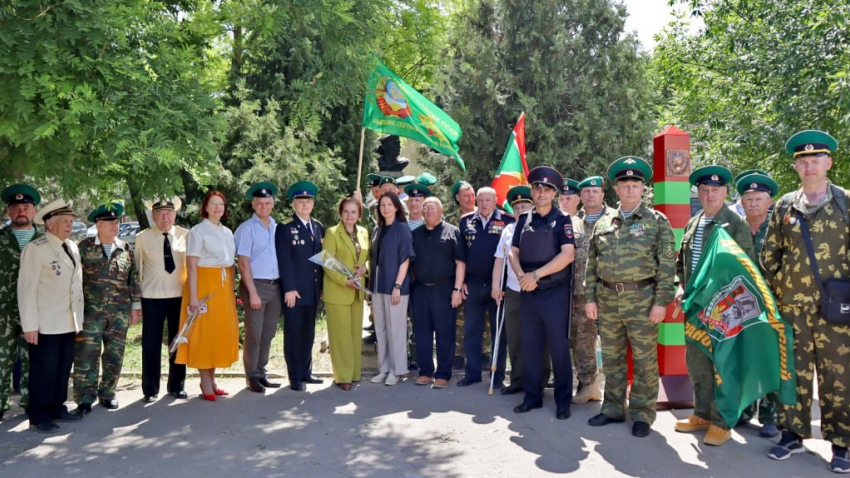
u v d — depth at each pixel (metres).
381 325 7.12
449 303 6.97
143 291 6.38
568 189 6.55
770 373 4.93
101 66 4.89
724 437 5.15
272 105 12.83
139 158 4.87
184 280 6.54
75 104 4.63
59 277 5.62
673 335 6.08
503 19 16.22
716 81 11.70
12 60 4.57
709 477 4.53
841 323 4.55
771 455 4.85
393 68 18.22
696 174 5.54
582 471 4.65
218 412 6.09
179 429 5.60
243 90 12.69
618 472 4.63
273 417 5.92
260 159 12.25
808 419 4.86
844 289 4.57
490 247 6.91
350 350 6.91
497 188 8.26
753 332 4.96
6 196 6.02
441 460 4.88
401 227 6.98
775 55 9.95
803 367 4.82
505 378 7.42
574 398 6.34
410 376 7.46
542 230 5.89
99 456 4.97
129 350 8.91
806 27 9.72
